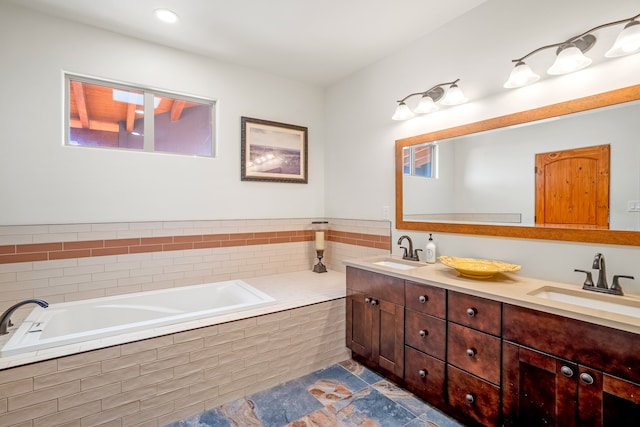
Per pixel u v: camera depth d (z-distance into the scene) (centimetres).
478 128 207
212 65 279
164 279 258
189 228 269
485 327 157
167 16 217
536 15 178
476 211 210
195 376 185
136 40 245
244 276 300
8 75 204
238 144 294
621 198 151
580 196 164
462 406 168
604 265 153
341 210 329
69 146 222
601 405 121
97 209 232
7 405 139
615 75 152
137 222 246
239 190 296
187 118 277
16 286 206
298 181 332
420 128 247
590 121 161
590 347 123
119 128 246
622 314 128
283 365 218
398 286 204
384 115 279
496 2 197
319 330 236
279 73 313
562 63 155
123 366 164
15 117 205
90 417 157
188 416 183
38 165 212
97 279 232
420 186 247
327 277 310
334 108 338
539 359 138
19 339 160
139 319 227
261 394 204
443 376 177
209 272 280
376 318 220
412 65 253
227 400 196
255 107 304
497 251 200
